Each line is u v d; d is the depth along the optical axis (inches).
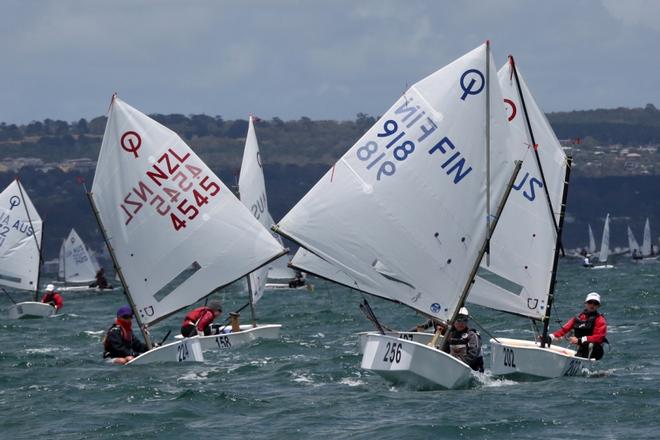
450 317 2349.9
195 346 2773.1
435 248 2336.4
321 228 2378.2
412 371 2219.5
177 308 2962.6
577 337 2578.7
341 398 2217.0
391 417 2011.6
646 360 2792.8
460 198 2326.5
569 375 2501.2
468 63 2329.0
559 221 2623.0
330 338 3457.2
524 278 2635.3
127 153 2913.4
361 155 2367.1
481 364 2401.6
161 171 2930.6
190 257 2957.7
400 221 2343.8
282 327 3981.3
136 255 2920.8
